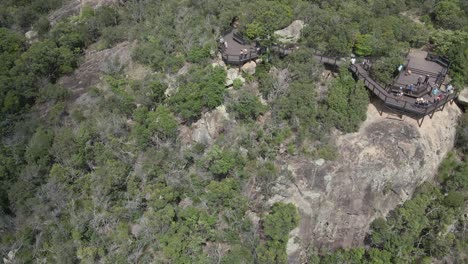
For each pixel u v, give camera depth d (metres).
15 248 34.72
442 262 34.28
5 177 40.06
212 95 37.12
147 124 37.03
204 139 37.06
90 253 30.81
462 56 41.12
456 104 41.22
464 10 51.19
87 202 33.91
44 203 35.84
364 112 37.12
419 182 36.41
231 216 31.64
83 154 36.78
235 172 33.62
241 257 29.59
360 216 34.19
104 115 39.25
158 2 54.97
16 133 43.81
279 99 37.22
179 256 29.97
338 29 42.31
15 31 61.94
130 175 35.03
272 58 40.62
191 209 31.59
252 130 36.34
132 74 44.81
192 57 41.47
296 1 48.69
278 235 30.00
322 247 33.88
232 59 40.09
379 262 31.38
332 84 38.53
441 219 34.25
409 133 36.16
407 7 54.00
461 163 38.94
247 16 44.38
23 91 46.66
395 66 38.97
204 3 49.38
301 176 33.78
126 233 31.67
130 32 50.47
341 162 34.59
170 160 34.97
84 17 56.81
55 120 42.12
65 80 48.97
